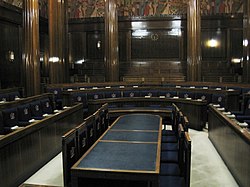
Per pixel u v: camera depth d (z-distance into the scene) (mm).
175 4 16766
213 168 5145
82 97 9328
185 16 16250
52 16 12922
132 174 2934
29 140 4680
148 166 3090
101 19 16922
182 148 3621
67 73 14688
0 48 12773
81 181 3432
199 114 7883
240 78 15258
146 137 4340
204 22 16344
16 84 14141
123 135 4473
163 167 3836
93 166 3100
